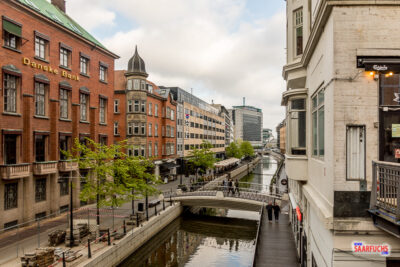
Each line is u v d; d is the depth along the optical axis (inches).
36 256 458.3
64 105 893.8
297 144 409.4
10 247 557.3
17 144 716.0
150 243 802.8
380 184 202.4
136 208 943.0
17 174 672.4
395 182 185.5
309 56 347.6
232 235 964.6
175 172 1907.0
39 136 787.4
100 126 1063.0
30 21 751.7
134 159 872.3
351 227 208.4
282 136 4621.1
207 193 1136.2
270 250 561.9
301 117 402.6
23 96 729.0
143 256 751.7
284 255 533.6
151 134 1576.0
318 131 299.7
